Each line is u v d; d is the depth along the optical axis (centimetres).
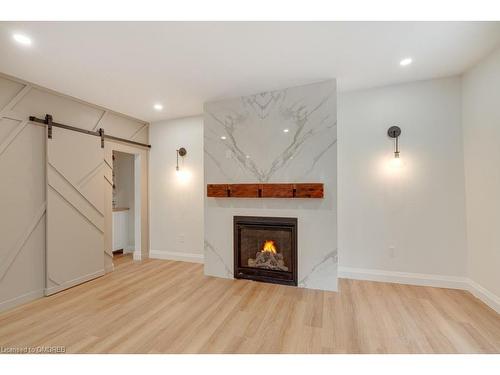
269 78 289
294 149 312
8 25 186
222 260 349
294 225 309
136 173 446
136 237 448
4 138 261
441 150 299
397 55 243
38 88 294
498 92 233
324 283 297
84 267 336
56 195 305
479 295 265
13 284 264
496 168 238
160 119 445
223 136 349
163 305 263
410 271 312
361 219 331
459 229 293
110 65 252
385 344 193
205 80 291
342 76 288
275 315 239
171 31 198
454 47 229
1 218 257
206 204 357
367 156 329
